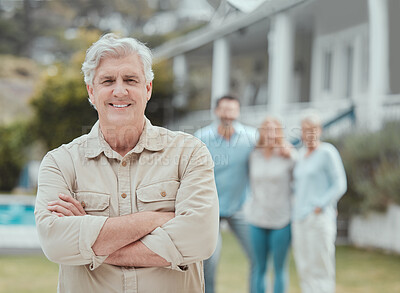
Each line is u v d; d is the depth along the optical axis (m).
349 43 14.20
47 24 40.75
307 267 4.90
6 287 6.01
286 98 13.70
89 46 2.23
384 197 8.48
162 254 2.02
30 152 19.84
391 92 12.91
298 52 17.33
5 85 31.48
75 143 2.19
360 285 6.39
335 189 4.89
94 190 2.12
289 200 4.86
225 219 4.68
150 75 2.20
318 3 13.31
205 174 2.14
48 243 2.03
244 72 22.05
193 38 20.06
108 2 42.31
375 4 11.00
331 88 15.03
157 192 2.13
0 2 40.34
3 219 10.87
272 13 13.75
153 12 43.03
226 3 18.50
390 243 8.44
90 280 2.09
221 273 6.91
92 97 2.24
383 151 8.89
